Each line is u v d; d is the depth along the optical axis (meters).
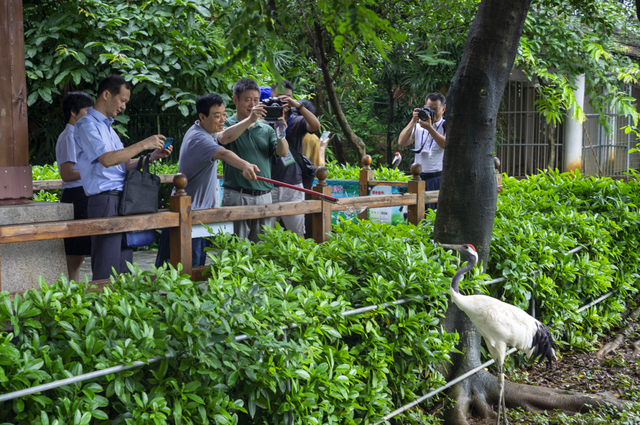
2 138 3.13
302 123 5.22
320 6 2.54
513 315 3.79
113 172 3.71
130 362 2.37
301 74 10.18
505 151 12.88
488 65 4.14
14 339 2.60
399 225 4.83
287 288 3.22
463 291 4.20
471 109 4.20
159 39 7.71
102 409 2.63
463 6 9.42
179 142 9.02
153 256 7.41
